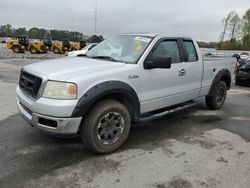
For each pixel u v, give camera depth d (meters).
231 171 3.48
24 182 3.12
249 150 4.17
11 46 32.81
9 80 10.39
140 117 4.40
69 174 3.31
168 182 3.20
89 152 3.93
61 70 3.67
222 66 6.34
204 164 3.66
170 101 4.85
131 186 3.09
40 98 3.49
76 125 3.50
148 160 3.74
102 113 3.69
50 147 4.06
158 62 4.11
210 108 6.50
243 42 54.12
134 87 4.08
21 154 3.80
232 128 5.21
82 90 3.46
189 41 5.39
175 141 4.46
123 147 4.16
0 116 5.46
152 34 4.78
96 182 3.16
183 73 5.01
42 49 33.78
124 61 4.25
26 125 4.96
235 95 8.75
